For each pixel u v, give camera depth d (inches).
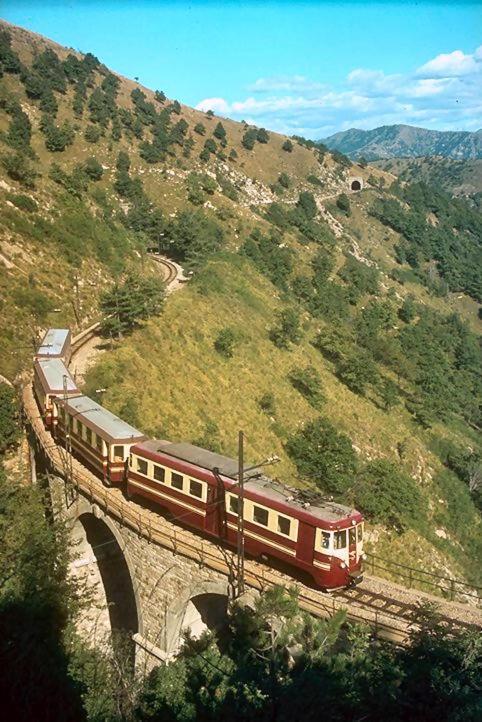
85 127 5049.2
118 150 4884.4
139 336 2086.6
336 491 1765.5
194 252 3282.5
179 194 4569.4
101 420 1159.0
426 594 829.8
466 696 401.7
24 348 1791.3
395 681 431.5
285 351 2618.1
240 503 783.1
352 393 2593.5
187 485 950.4
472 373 3769.7
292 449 1910.7
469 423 3196.4
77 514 1112.2
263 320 2837.1
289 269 3831.2
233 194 5022.1
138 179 4503.0
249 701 485.1
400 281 5118.1
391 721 415.5
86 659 713.6
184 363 2059.5
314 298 3577.8
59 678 650.2
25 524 938.1
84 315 2196.1
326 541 777.6
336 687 446.6
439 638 483.8
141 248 3189.0
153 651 925.2
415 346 3499.0
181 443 1047.0
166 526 961.5
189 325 2325.3
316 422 1967.3
